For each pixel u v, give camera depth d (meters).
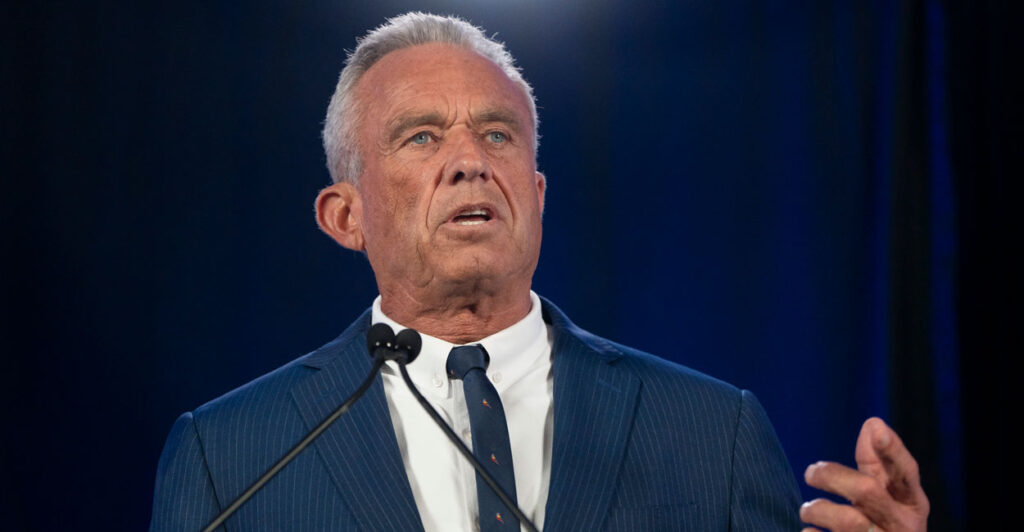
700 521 4.37
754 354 9.24
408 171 4.70
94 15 8.92
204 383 8.79
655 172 9.48
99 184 8.80
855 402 9.02
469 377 4.43
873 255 9.10
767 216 9.32
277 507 4.36
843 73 9.25
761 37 9.45
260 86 9.18
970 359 8.84
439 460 4.55
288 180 9.16
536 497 4.46
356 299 9.11
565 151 9.51
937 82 9.07
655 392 4.71
